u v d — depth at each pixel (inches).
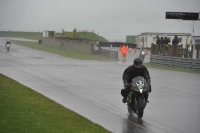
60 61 2134.6
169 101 814.5
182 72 1630.2
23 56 2461.9
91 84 1081.4
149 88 636.1
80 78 1237.1
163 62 1974.7
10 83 1010.1
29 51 3031.5
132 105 641.0
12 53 2738.7
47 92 901.8
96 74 1396.4
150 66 1962.4
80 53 3041.3
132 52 3467.0
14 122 528.4
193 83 1190.3
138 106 615.8
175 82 1213.1
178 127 562.6
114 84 1093.8
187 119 623.8
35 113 610.2
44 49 3346.5
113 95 876.0
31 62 1966.0
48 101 746.2
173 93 944.3
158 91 978.7
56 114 614.9
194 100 834.2
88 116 633.6
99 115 644.7
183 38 3420.3
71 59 2365.9
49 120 561.3
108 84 1090.7
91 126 536.4
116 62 2199.8
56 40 3695.9
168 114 666.8
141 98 621.9
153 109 715.4
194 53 2050.9
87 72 1475.1
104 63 2082.9
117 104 758.5
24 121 540.1
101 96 857.5
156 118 629.3
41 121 549.0
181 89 1027.9
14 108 641.6
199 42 2076.8
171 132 530.3
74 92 912.9
